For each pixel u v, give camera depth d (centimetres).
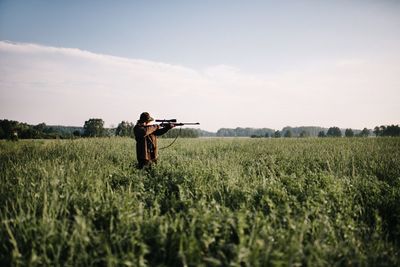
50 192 502
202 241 354
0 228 390
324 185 622
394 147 1389
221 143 1905
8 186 570
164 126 835
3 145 1550
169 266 352
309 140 2234
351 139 2253
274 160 1001
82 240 357
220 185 620
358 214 513
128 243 365
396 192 577
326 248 364
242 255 311
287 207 443
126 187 612
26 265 324
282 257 328
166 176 674
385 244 412
